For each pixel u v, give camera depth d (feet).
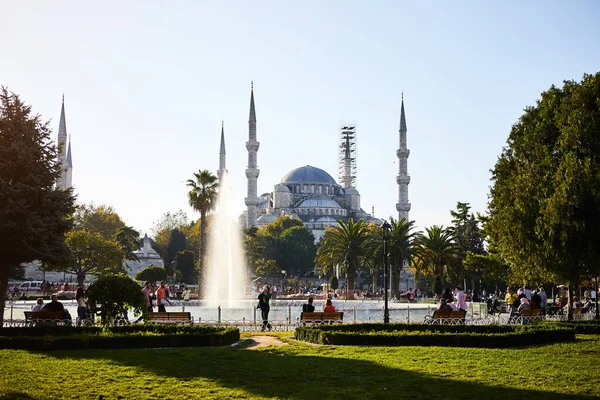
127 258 483.92
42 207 128.98
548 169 135.33
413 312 210.18
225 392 62.44
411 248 328.49
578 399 59.88
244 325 135.54
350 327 114.11
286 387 64.69
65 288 381.60
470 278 379.96
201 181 317.42
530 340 99.45
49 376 69.00
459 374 71.20
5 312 176.24
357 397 60.44
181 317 132.67
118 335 94.63
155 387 64.44
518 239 134.51
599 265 124.47
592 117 128.67
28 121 130.82
